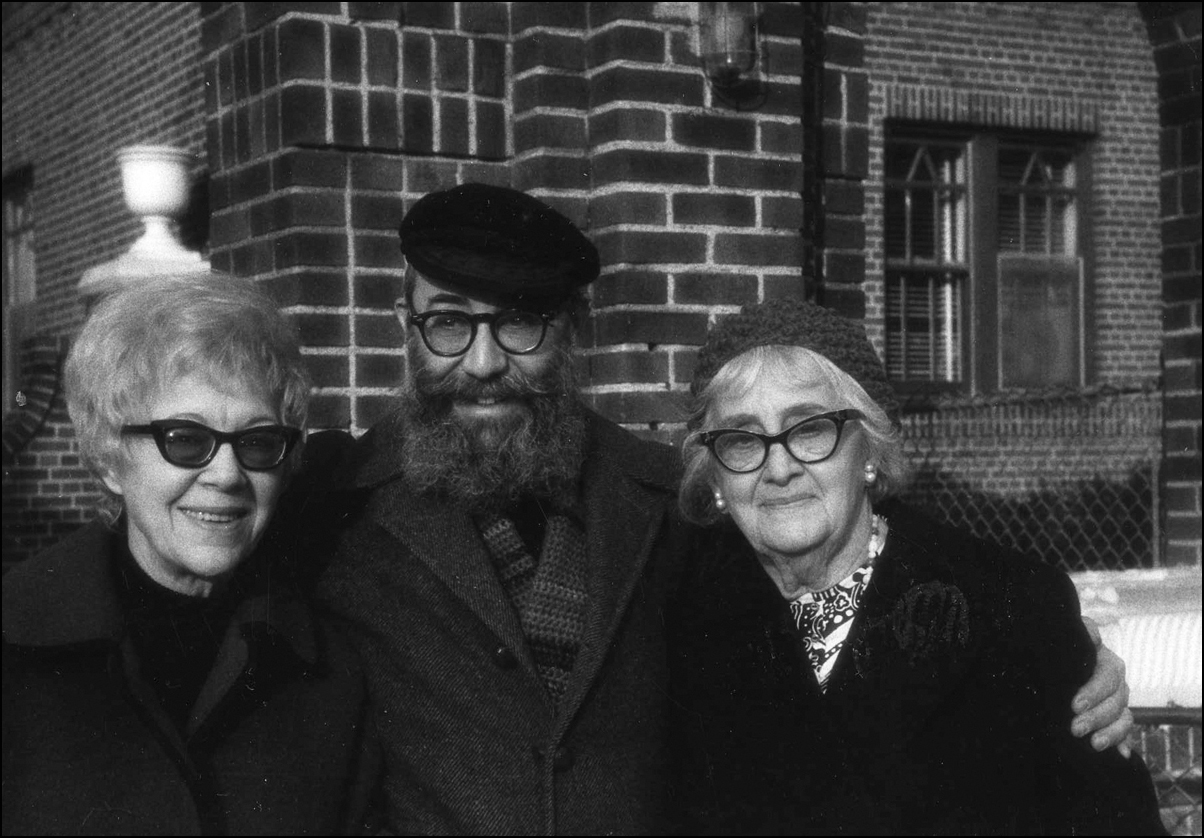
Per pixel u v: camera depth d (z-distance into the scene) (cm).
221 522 184
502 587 214
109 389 182
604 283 339
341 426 331
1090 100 1018
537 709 206
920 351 988
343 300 333
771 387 207
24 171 1095
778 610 214
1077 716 200
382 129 336
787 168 351
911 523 216
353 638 213
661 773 210
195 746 183
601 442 239
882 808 195
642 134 338
